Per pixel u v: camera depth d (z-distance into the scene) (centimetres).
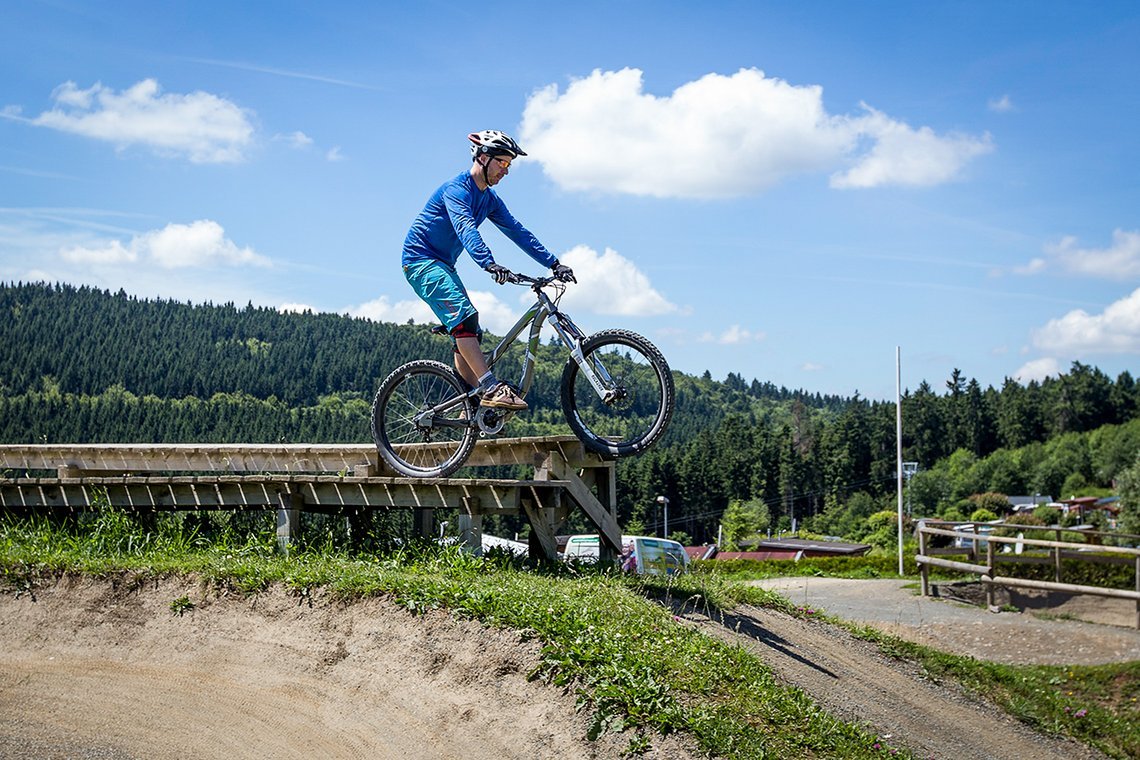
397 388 824
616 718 575
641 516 9419
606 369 737
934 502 11225
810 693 761
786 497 11075
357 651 695
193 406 9231
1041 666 1347
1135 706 1187
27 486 975
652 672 625
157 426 8575
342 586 743
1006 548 2766
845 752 632
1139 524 6694
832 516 10881
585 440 750
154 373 14088
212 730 639
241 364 15225
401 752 599
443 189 765
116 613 778
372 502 892
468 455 793
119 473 1102
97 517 960
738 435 11638
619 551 988
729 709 618
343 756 603
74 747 621
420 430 810
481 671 640
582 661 622
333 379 15762
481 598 693
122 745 624
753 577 2370
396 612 711
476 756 582
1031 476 12581
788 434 11425
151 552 866
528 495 883
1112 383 14425
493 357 758
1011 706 1015
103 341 14600
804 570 2528
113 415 8806
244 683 690
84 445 1052
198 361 15062
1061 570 1845
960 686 1031
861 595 1928
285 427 7969
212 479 917
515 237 768
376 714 637
